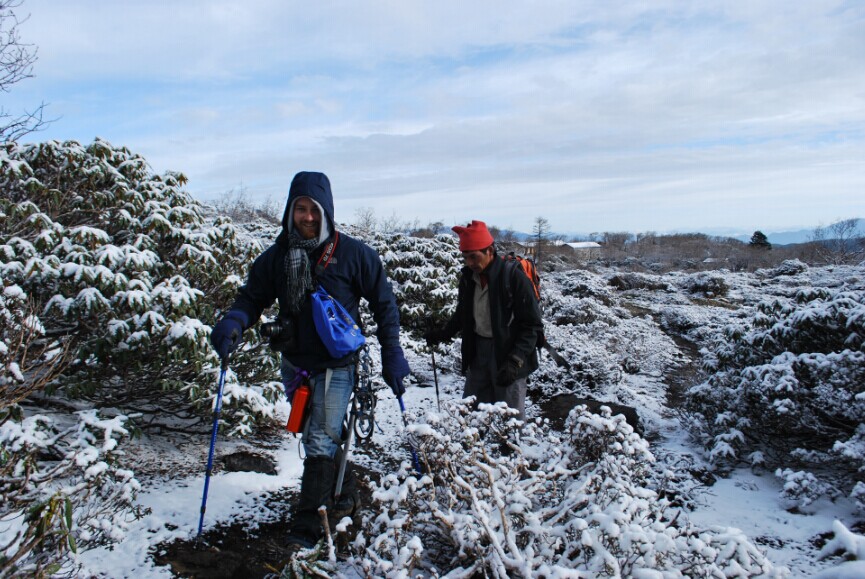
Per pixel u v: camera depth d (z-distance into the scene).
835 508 3.62
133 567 2.69
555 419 5.43
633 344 8.52
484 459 2.70
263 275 3.08
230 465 3.83
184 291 3.77
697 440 4.87
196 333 3.64
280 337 2.90
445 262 8.50
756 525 3.42
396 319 3.06
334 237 3.00
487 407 2.91
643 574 1.91
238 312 2.96
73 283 3.60
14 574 1.97
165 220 4.30
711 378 5.05
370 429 3.01
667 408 6.20
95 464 2.59
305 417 2.89
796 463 4.21
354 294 3.06
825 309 4.38
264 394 4.29
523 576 2.03
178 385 3.81
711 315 13.12
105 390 4.11
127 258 3.76
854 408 3.93
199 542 2.96
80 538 2.46
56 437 2.91
